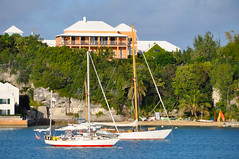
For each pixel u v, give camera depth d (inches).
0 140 4055.1
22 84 6427.2
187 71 6437.0
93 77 6299.2
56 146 3518.7
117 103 6161.4
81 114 6107.3
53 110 6181.1
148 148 3553.2
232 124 5748.0
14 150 3435.0
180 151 3452.3
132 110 6176.2
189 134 4707.2
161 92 6560.0
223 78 6269.7
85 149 3415.4
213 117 6205.7
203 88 6560.0
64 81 6269.7
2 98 5561.0
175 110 6555.1
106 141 3489.2
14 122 5408.5
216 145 3826.3
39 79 6328.7
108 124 3986.2
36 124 5905.5
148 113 6368.1
